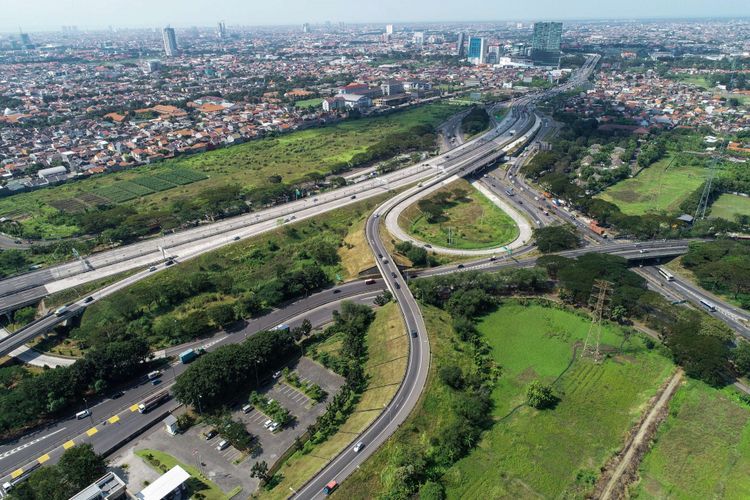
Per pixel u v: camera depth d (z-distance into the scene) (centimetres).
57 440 16012
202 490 14038
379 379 17775
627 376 17862
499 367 18488
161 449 15650
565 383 17562
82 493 13100
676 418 15912
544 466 14150
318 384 18288
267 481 14038
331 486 13238
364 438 14825
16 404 16250
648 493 13388
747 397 16450
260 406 17075
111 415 17075
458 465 14162
